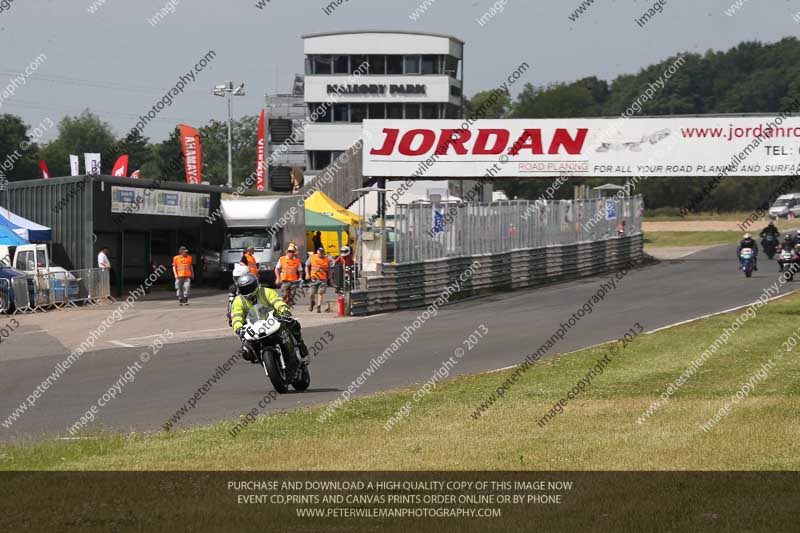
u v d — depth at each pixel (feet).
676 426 68.64
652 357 115.03
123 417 85.30
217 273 280.92
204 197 275.80
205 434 72.38
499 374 104.73
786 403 78.07
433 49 575.38
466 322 173.58
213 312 202.18
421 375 109.29
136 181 250.98
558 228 291.58
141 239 271.69
